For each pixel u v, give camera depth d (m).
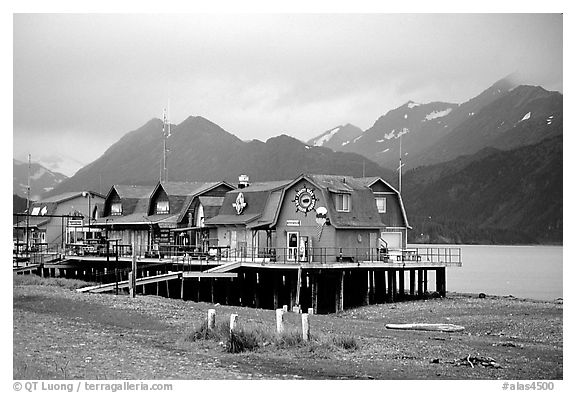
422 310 60.09
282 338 38.03
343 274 62.66
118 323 44.62
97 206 101.88
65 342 38.81
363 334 44.12
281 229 68.25
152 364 34.41
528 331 49.38
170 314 47.28
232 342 37.19
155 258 75.50
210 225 75.38
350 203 67.31
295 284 63.41
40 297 52.97
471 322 53.31
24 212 110.38
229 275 62.12
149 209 90.06
